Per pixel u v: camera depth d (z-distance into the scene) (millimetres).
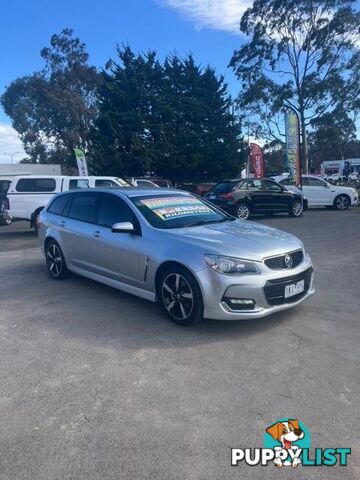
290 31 35094
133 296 6012
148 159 29703
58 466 2619
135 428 2973
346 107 34719
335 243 10516
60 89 45156
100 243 5855
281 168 48938
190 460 2660
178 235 4992
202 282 4492
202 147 31641
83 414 3150
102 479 2512
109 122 29859
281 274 4586
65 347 4336
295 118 18375
